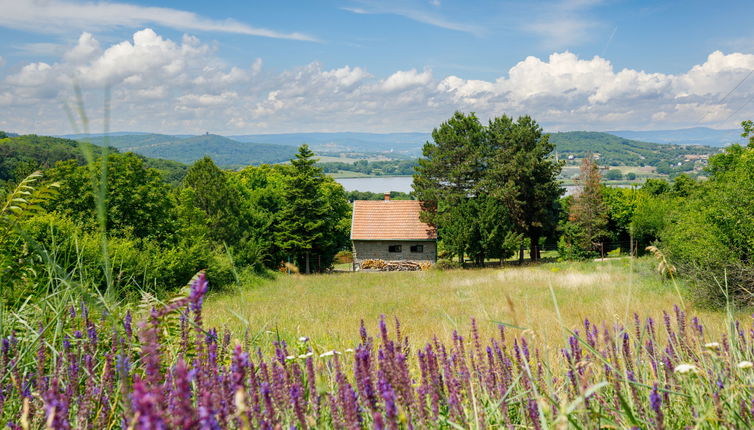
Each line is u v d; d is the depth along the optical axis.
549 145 47.19
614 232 54.03
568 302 17.62
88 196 21.06
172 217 26.50
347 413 2.05
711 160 33.81
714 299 12.22
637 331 3.11
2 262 3.62
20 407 2.23
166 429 0.94
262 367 2.36
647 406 2.29
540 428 2.19
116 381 2.36
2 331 2.89
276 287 30.91
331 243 47.53
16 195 3.83
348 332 10.12
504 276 31.06
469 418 2.33
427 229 47.91
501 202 46.38
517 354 2.90
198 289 1.84
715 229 15.22
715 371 2.39
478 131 49.28
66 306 3.21
